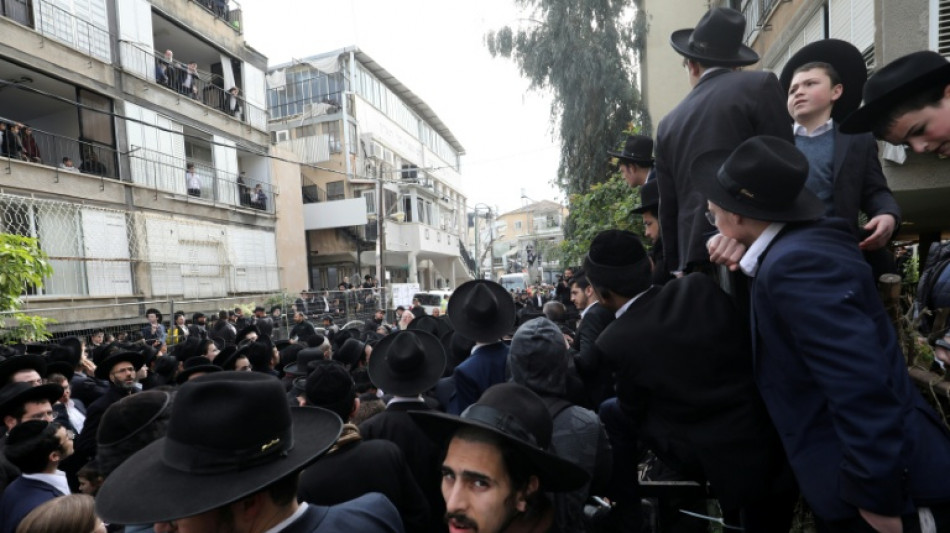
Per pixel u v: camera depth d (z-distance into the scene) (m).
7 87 13.05
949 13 4.84
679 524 2.47
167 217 15.73
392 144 33.03
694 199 2.14
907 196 5.64
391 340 3.58
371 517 1.55
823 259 1.44
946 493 1.36
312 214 26.59
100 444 2.12
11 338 6.48
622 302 2.27
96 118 14.34
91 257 13.19
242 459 1.30
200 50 19.05
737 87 2.08
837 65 2.45
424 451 2.86
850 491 1.33
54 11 12.91
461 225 47.62
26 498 2.53
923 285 2.38
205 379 1.37
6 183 11.52
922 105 1.63
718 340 1.75
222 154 18.77
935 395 1.74
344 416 2.79
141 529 1.65
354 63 29.23
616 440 2.34
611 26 13.05
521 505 1.52
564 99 13.24
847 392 1.31
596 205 10.09
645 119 13.15
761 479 1.68
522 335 2.36
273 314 15.05
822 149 2.38
